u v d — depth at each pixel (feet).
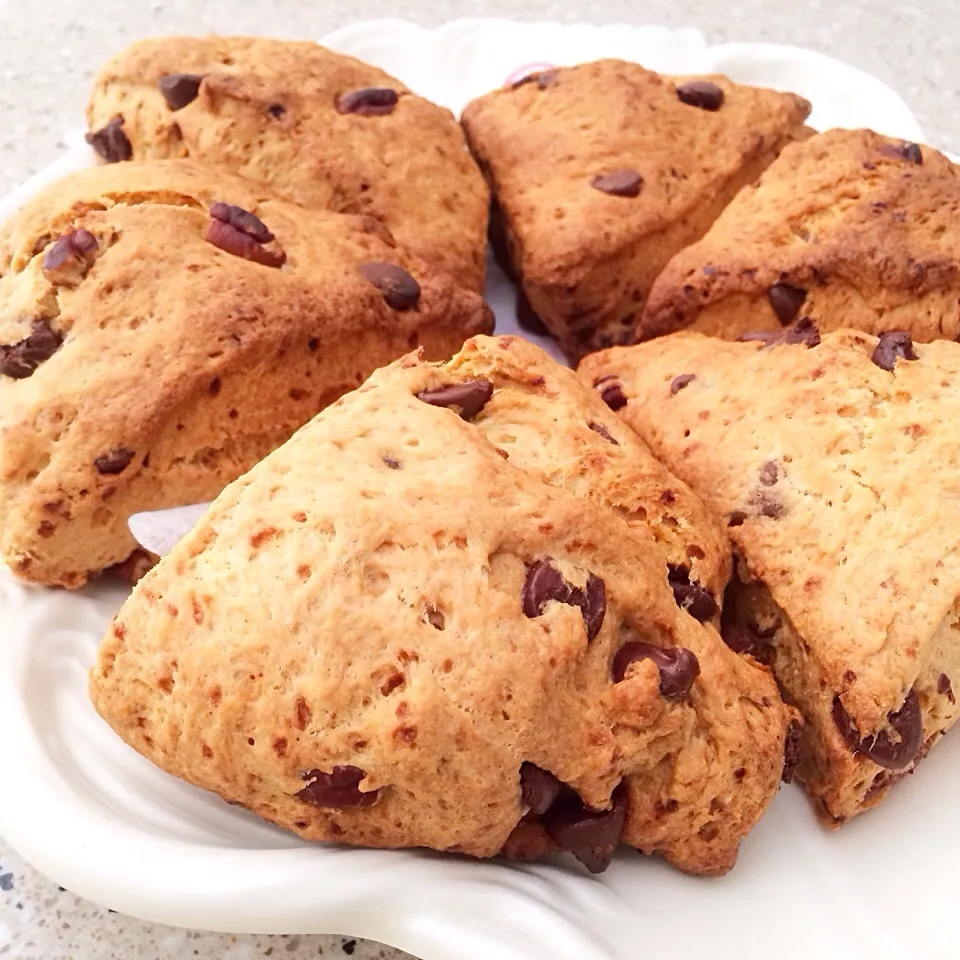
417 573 0.52
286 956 0.57
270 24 1.16
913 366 0.66
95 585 0.68
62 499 0.64
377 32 0.99
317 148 0.78
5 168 1.00
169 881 0.52
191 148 0.78
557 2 1.22
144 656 0.54
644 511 0.60
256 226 0.70
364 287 0.71
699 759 0.55
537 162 0.83
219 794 0.55
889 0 1.23
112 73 0.81
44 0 1.16
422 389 0.60
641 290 0.82
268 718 0.51
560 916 0.53
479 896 0.53
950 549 0.60
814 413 0.65
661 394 0.70
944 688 0.60
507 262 0.88
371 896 0.53
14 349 0.66
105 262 0.67
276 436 0.68
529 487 0.56
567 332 0.83
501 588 0.53
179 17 1.16
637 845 0.57
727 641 0.63
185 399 0.65
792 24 1.20
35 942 0.57
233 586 0.53
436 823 0.53
